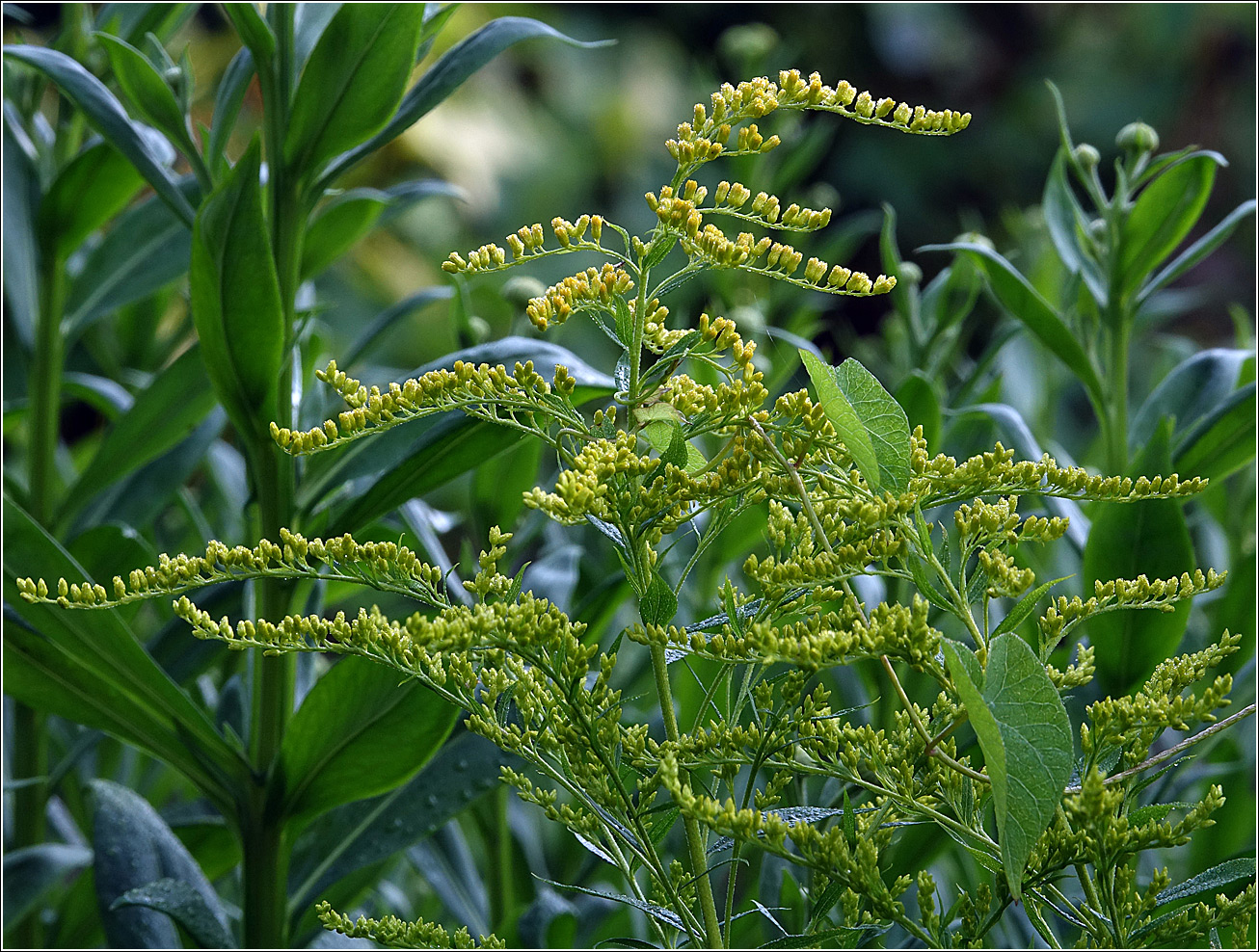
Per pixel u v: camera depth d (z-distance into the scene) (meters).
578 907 1.46
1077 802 1.13
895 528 1.15
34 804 1.55
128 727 1.35
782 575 1.14
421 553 1.50
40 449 1.59
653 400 1.16
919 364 1.61
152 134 1.55
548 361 1.32
